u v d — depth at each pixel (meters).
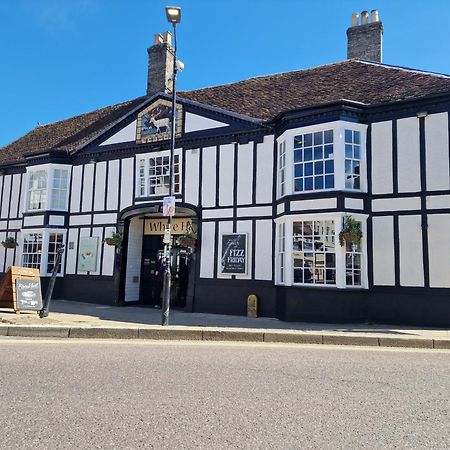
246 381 5.36
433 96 11.03
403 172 11.33
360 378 5.62
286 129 12.39
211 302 13.32
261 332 8.62
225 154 13.89
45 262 16.56
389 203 11.39
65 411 4.16
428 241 10.85
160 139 15.05
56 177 17.11
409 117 11.43
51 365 6.05
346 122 11.66
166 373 5.69
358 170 11.77
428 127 11.18
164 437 3.58
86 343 7.99
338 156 11.52
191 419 4.00
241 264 12.97
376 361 6.76
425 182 11.05
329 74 14.96
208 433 3.67
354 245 11.41
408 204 11.18
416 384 5.37
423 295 10.75
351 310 11.12
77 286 16.14
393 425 3.94
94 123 19.16
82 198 16.64
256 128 13.44
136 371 5.77
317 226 11.73
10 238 17.92
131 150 15.75
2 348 7.27
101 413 4.12
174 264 15.23
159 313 12.90
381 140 11.69
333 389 5.09
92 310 13.23
